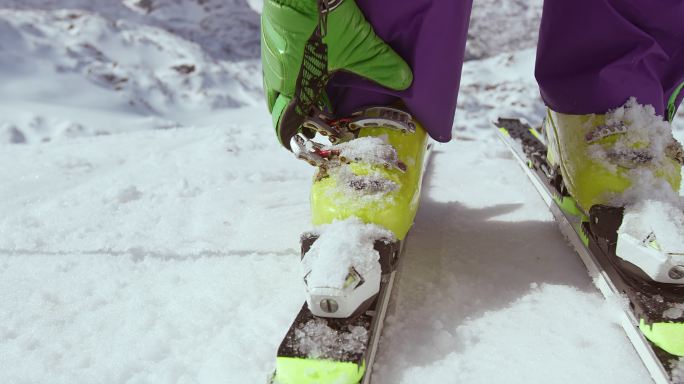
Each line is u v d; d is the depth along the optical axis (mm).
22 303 1326
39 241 1683
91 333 1198
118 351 1130
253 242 1604
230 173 2305
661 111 1359
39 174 2467
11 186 2291
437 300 1247
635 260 1092
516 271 1370
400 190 1220
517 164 2256
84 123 37688
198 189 2123
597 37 1322
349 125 1339
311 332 1020
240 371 1044
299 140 1246
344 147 1257
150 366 1081
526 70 37125
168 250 1574
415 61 1308
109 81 45781
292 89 1236
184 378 1039
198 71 50375
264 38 1257
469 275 1354
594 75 1333
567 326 1143
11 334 1207
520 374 1016
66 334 1198
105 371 1070
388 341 1108
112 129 39250
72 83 43969
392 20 1283
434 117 1357
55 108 39312
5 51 44438
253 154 2686
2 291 1386
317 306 1022
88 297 1342
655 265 1046
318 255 1071
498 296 1263
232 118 46219
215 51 54844
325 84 1272
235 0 62219
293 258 1492
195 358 1096
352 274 1034
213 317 1224
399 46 1315
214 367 1060
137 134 3535
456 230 1607
